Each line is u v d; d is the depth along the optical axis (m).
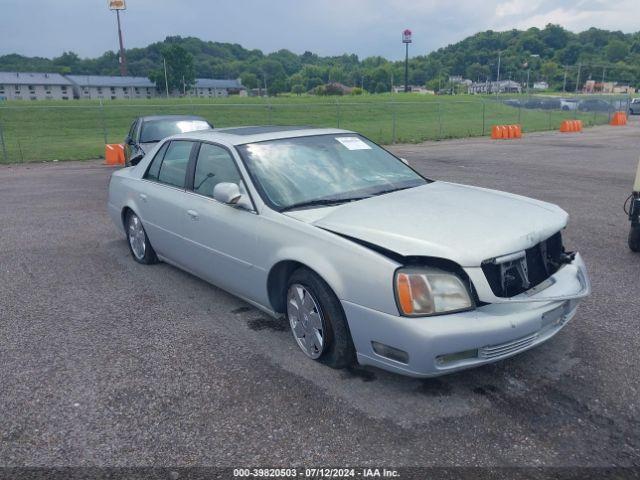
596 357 3.72
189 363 3.79
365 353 3.31
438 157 17.31
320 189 4.14
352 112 43.09
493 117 42.06
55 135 30.55
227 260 4.37
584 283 3.56
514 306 3.14
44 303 4.98
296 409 3.20
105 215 8.77
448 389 3.36
